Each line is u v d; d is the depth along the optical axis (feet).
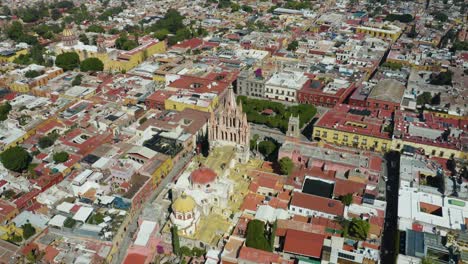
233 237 530.27
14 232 558.97
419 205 585.63
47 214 585.22
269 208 576.20
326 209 581.53
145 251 517.14
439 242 516.32
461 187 611.06
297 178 642.63
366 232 530.68
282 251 526.57
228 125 648.38
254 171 651.66
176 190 586.86
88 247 522.88
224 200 574.15
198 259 527.81
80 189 615.16
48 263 500.33
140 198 626.23
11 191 619.26
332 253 504.84
